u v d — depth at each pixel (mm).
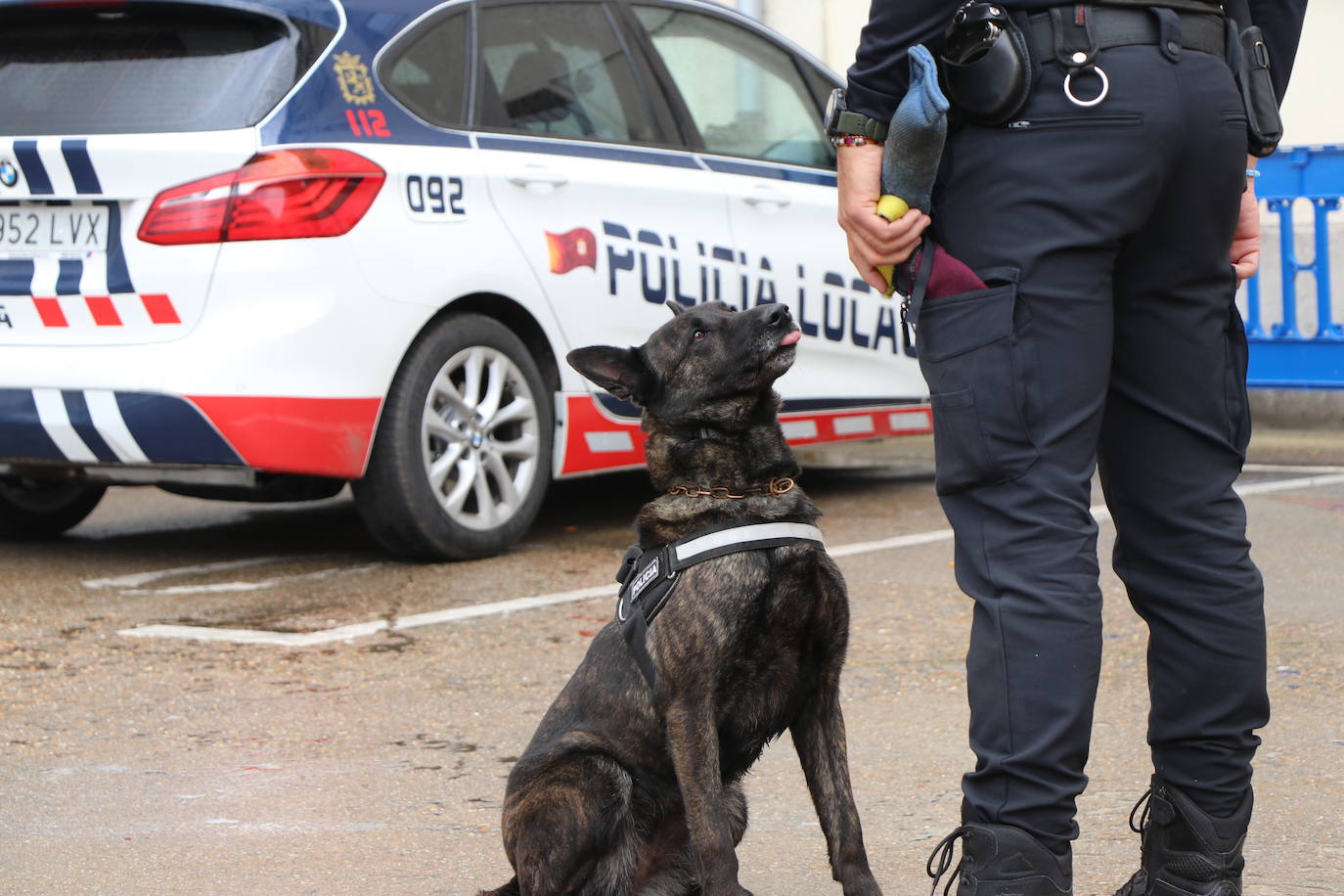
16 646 6262
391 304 7113
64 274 7039
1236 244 3629
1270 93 3410
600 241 7996
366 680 5762
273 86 6977
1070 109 3133
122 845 4223
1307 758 4547
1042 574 3186
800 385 8820
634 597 3707
